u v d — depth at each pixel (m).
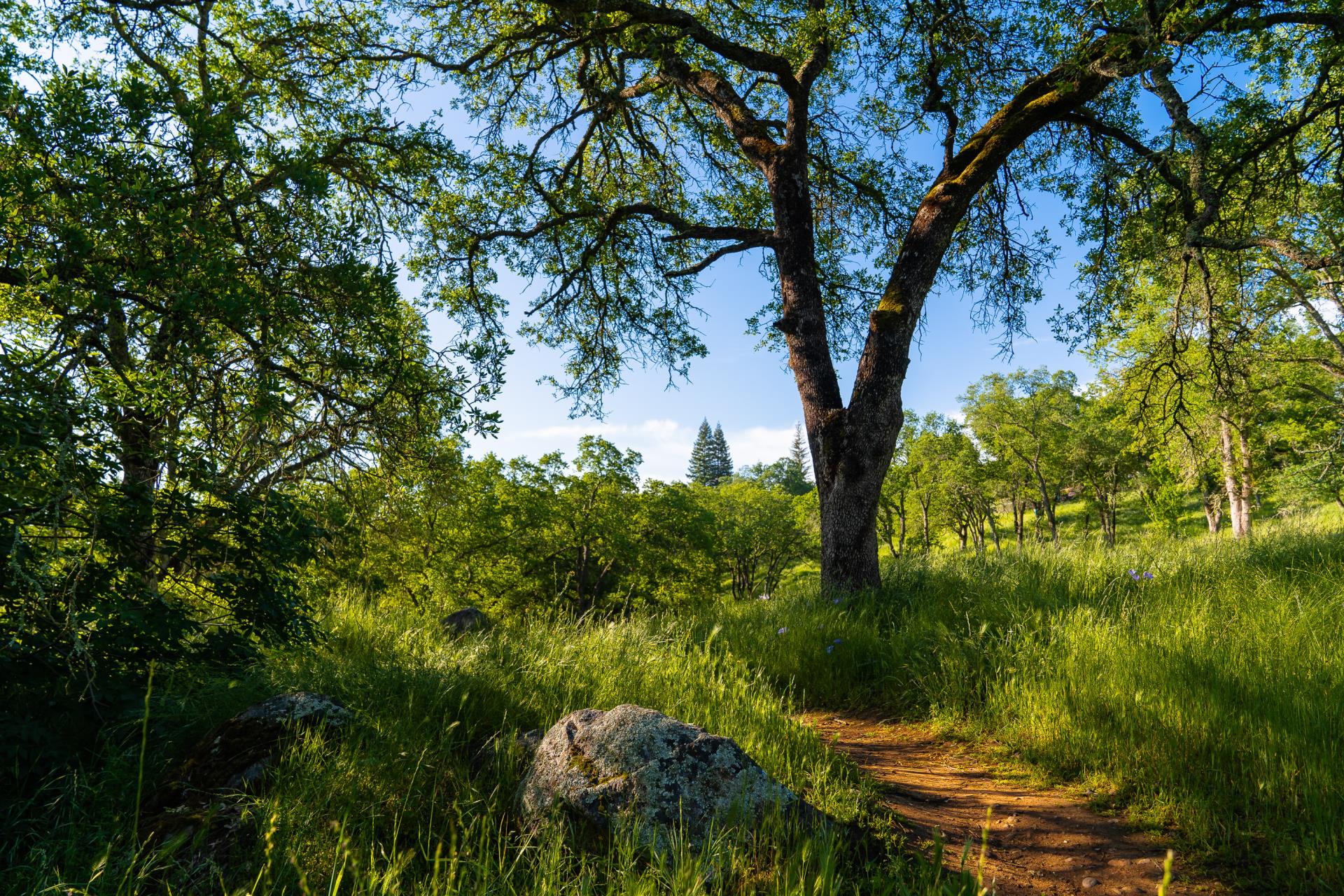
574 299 13.41
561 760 2.93
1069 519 60.34
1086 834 3.49
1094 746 4.30
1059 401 44.81
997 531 54.16
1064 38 8.55
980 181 9.95
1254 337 11.28
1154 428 12.05
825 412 9.80
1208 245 7.58
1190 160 8.55
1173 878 3.01
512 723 3.91
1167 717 4.22
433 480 5.92
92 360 3.94
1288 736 3.71
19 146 3.88
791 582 13.40
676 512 34.50
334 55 9.66
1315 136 11.38
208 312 4.01
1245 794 3.44
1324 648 4.75
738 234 10.98
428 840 2.64
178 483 3.90
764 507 54.28
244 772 2.85
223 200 4.40
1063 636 5.82
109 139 4.02
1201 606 6.07
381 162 7.82
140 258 3.81
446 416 5.22
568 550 31.23
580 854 2.60
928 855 2.99
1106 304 11.27
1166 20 7.27
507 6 11.61
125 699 3.14
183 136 4.25
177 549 3.73
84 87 4.10
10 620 3.06
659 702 4.61
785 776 3.56
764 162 10.91
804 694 6.82
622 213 11.94
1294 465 22.73
